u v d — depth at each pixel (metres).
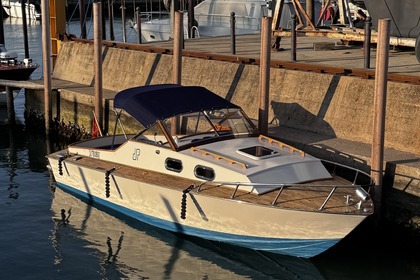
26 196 16.42
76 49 23.81
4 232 14.28
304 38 24.77
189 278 12.27
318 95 16.09
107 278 12.24
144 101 14.30
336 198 12.25
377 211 13.23
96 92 19.72
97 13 19.30
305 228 12.06
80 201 15.91
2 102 26.12
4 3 61.16
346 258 12.88
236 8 31.62
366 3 20.16
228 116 14.44
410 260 12.79
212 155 13.32
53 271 12.51
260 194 12.46
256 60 18.25
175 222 13.76
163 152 13.88
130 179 14.05
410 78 14.76
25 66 26.30
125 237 13.98
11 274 12.39
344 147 14.40
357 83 15.40
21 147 21.14
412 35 19.56
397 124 14.32
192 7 28.56
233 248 13.31
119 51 22.05
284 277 12.28
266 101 15.52
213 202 12.70
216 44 23.80
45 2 20.80
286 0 30.66
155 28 33.22
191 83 19.23
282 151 13.59
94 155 15.65
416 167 12.84
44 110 23.02
